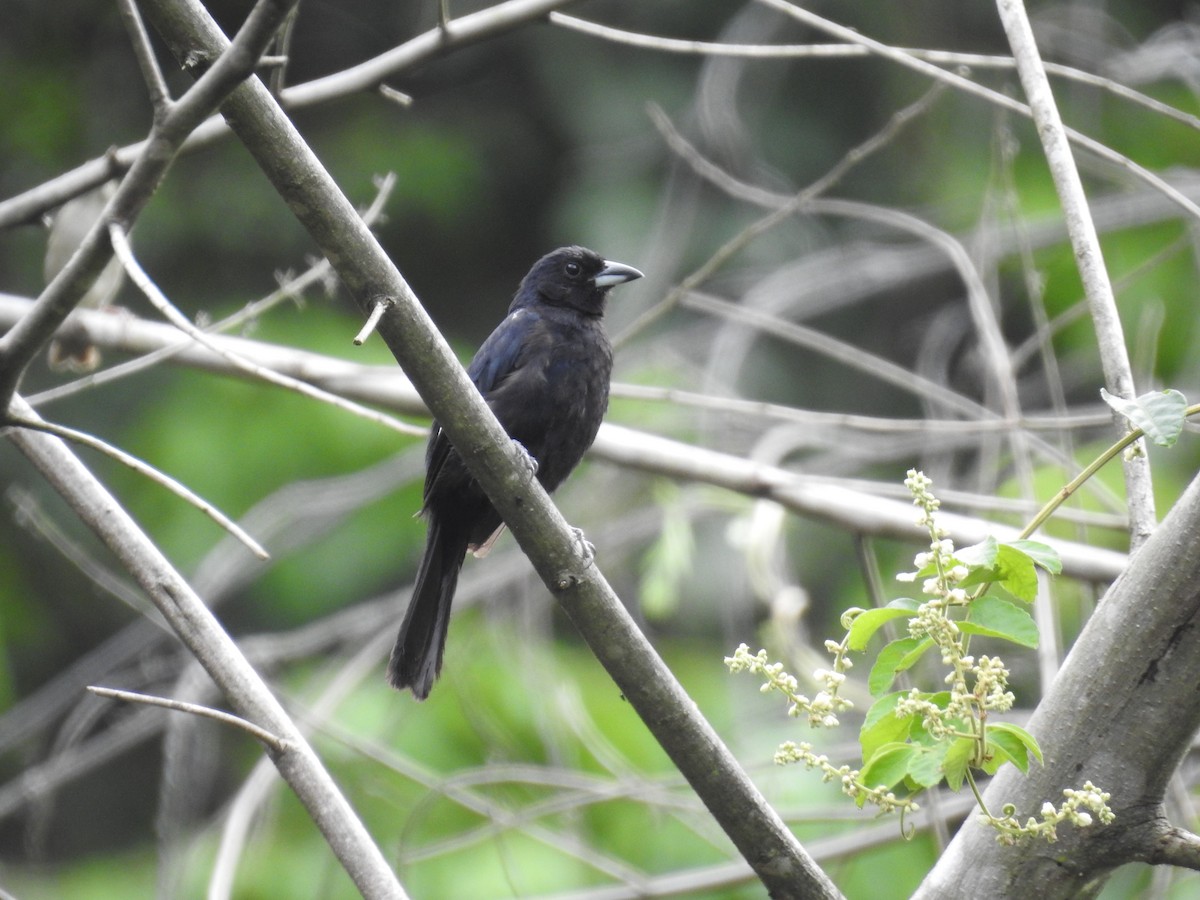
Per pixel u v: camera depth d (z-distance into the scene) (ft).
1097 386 45.60
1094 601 26.40
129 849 58.39
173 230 63.46
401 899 16.42
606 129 63.82
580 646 47.70
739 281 51.65
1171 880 28.17
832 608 44.91
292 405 54.75
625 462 30.17
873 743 14.48
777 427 39.01
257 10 14.38
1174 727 15.03
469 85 67.77
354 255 15.98
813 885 16.40
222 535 52.95
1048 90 20.25
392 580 54.80
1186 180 42.09
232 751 49.55
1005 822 13.85
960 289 54.29
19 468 60.13
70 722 36.78
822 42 57.93
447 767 39.55
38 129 64.69
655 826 32.19
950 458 38.09
